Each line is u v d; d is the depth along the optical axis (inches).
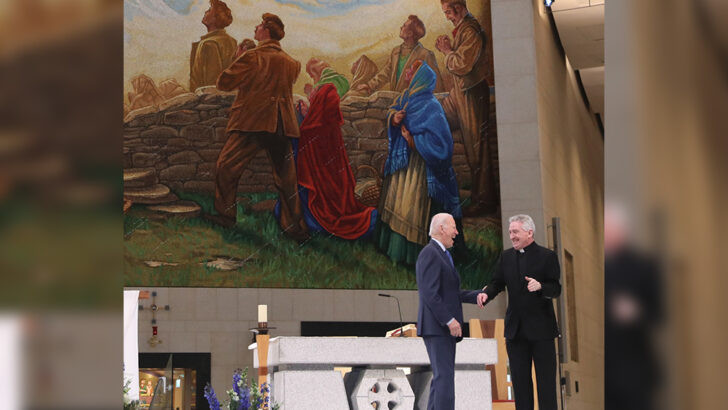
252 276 606.2
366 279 613.3
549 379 250.5
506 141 590.9
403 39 639.1
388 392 275.3
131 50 624.7
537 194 578.9
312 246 615.2
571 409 558.6
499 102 597.9
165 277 597.3
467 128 623.5
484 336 357.7
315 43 639.8
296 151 626.5
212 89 627.5
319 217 619.2
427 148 624.7
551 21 677.9
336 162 627.2
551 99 654.5
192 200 611.5
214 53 631.8
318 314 605.6
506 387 354.0
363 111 633.6
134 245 598.5
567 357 466.3
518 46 602.2
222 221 611.5
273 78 633.0
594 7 650.8
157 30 629.0
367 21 642.2
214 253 606.2
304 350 265.9
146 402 409.7
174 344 587.2
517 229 255.6
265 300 603.2
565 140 698.8
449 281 240.2
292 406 265.6
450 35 636.1
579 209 732.0
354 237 618.5
